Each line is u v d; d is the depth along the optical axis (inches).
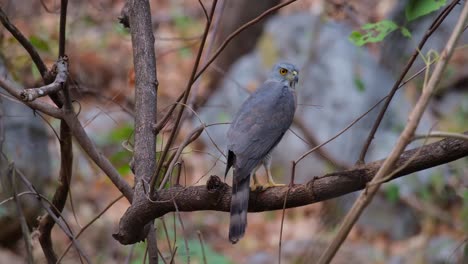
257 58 698.8
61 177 277.4
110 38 676.1
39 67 247.9
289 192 231.3
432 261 522.6
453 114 662.5
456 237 539.8
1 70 360.8
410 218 580.7
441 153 205.6
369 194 178.9
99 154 259.3
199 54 235.5
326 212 389.1
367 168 218.1
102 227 533.3
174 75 748.6
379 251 550.3
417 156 207.2
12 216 448.5
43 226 288.0
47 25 436.5
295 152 620.4
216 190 236.1
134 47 267.7
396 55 526.9
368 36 269.0
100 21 488.4
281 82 328.5
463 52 719.7
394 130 575.2
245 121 286.4
